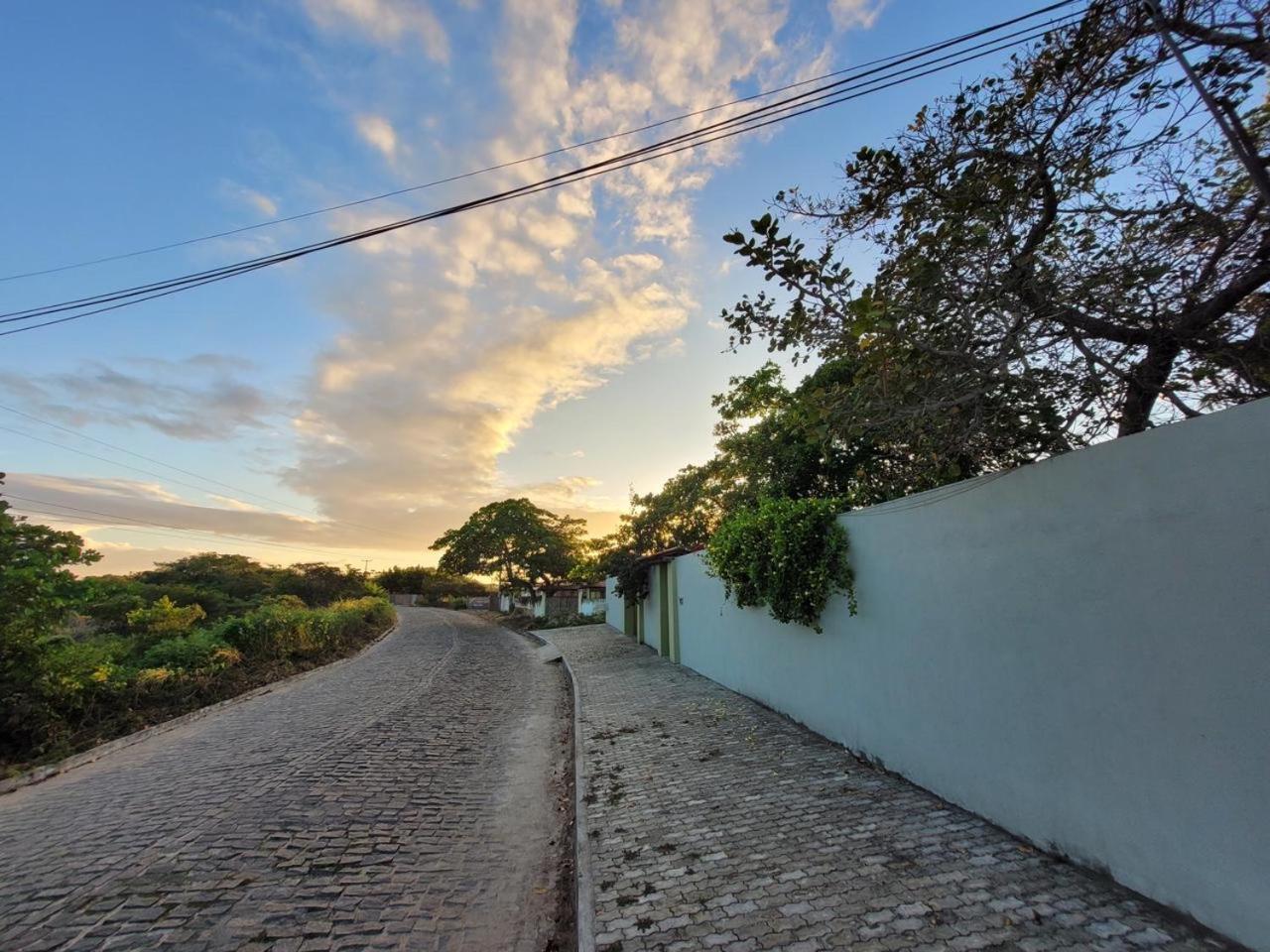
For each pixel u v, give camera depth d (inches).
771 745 262.4
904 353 148.0
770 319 183.2
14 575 308.2
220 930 138.3
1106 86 137.5
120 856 180.9
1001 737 159.5
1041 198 152.1
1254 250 131.3
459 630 1138.0
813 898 135.6
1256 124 127.4
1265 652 97.8
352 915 145.6
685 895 142.3
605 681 474.0
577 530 1596.9
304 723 372.2
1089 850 132.7
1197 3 119.5
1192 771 109.7
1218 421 105.0
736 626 386.3
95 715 363.9
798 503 277.4
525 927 143.3
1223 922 104.0
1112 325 146.4
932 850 152.7
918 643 196.4
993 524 161.3
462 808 221.8
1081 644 134.0
